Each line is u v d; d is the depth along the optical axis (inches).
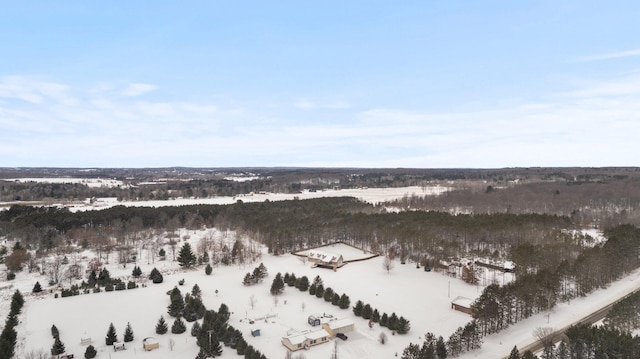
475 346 3914.9
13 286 5669.3
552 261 5664.4
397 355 3816.4
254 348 3932.1
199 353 3511.3
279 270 6510.8
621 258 5915.4
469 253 6879.9
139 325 4439.0
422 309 4894.2
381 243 7667.3
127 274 6250.0
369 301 5142.7
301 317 4670.3
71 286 5600.4
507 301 4343.0
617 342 3319.4
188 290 5541.3
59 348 3740.2
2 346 3558.1
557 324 4431.6
